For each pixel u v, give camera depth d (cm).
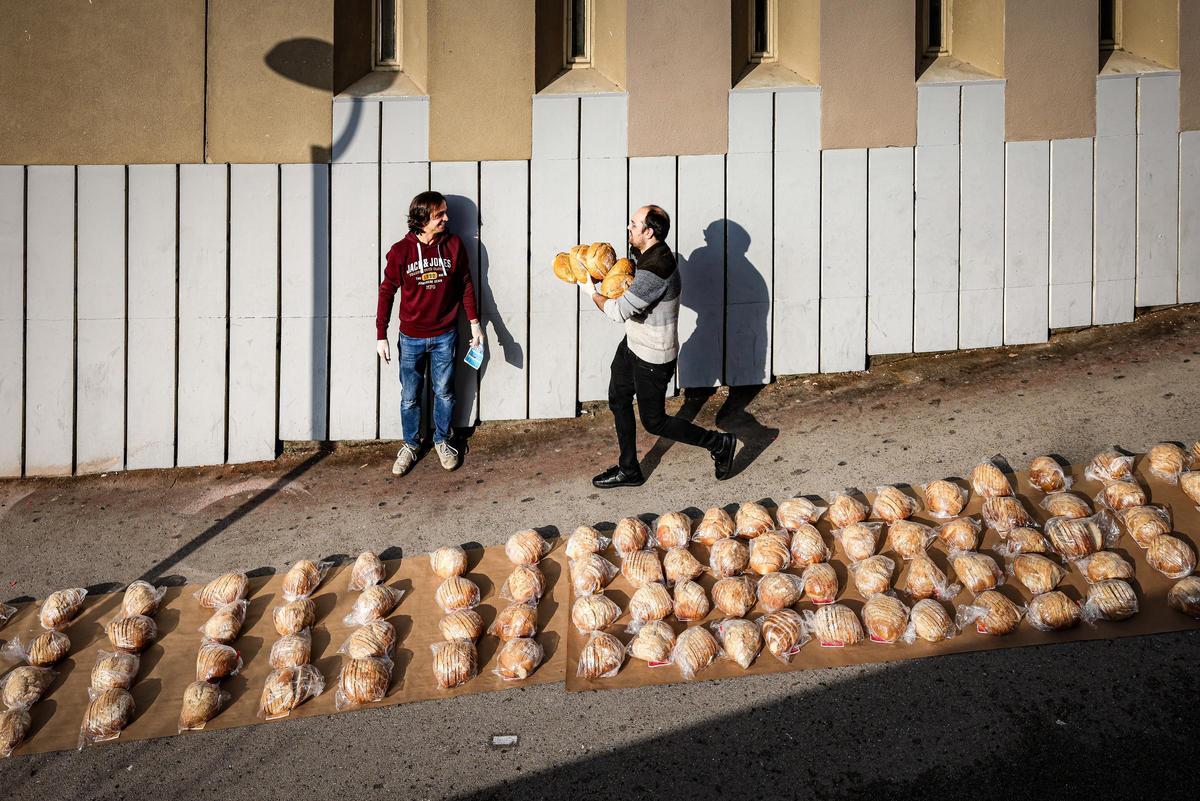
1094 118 656
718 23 614
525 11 605
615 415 542
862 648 411
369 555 492
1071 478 512
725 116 625
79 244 614
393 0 632
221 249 619
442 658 416
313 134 612
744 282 644
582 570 458
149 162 611
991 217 657
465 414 644
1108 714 363
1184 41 661
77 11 595
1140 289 683
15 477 628
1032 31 640
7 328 617
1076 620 408
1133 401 582
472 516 546
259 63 605
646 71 616
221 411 629
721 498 535
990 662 396
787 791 345
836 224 644
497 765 369
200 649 445
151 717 408
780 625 415
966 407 600
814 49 628
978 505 498
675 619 441
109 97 604
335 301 627
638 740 375
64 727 407
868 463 551
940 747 357
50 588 506
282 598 482
